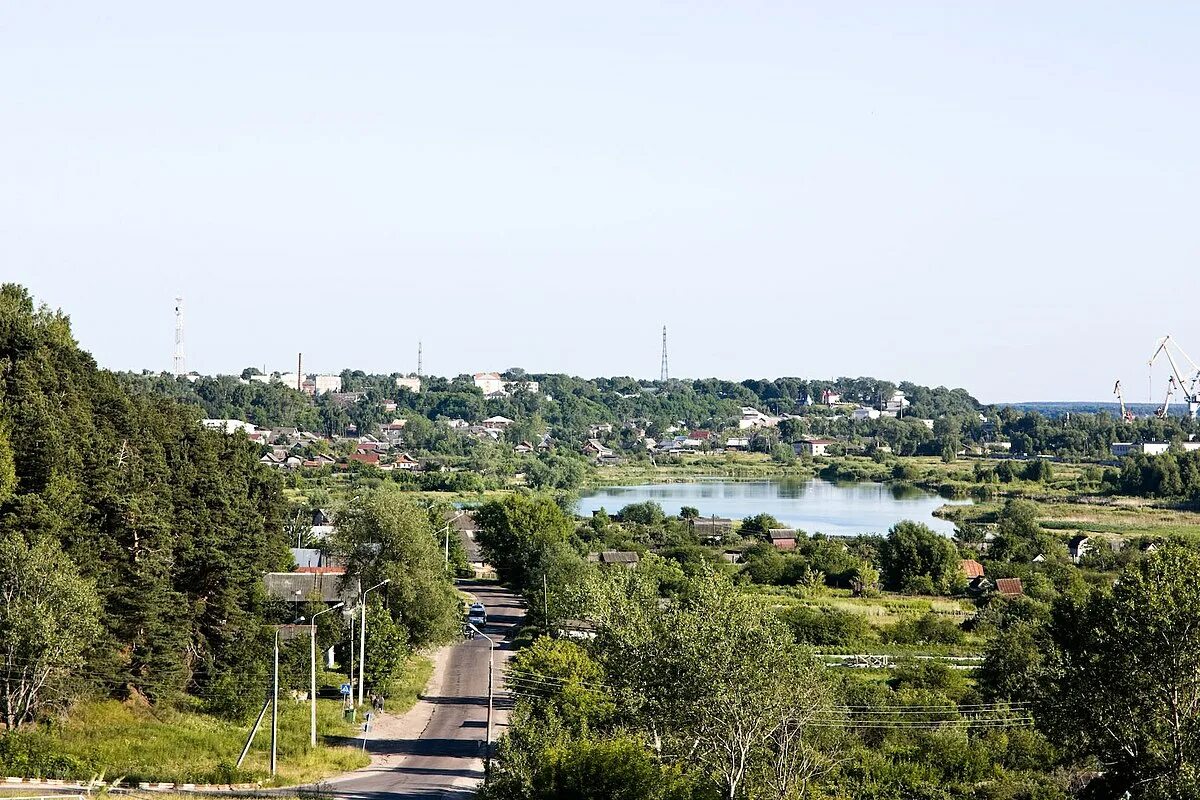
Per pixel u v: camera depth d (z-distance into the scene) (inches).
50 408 3110.2
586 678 2677.2
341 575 3966.5
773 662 2074.3
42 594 2508.6
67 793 2097.7
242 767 2541.8
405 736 2992.1
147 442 3371.1
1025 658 3181.6
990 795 2519.7
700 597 2260.1
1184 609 2054.6
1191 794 1840.6
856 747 2751.0
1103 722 2127.2
